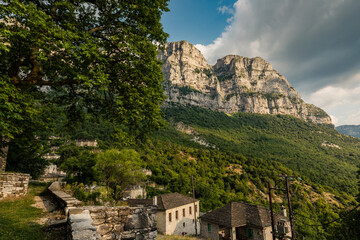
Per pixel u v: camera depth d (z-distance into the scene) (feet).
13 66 25.64
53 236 18.95
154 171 241.76
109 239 20.07
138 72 30.22
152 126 33.14
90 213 19.40
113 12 33.24
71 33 22.75
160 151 352.08
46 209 29.04
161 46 34.55
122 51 30.99
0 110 18.97
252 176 320.70
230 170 334.24
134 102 29.12
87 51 22.90
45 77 32.40
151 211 23.95
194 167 313.12
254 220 79.30
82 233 13.12
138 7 29.99
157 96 31.63
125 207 22.04
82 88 32.12
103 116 34.55
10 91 19.92
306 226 104.68
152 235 23.26
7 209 26.71
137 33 32.37
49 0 29.40
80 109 36.52
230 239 76.59
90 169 89.81
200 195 208.95
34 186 53.67
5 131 20.90
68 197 29.71
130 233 21.57
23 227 19.75
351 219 66.08
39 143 40.68
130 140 32.14
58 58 27.45
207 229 86.17
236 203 91.66
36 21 19.56
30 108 23.68
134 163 96.73
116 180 95.76
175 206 100.99
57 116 36.76
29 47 24.89
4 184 33.45
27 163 77.20
